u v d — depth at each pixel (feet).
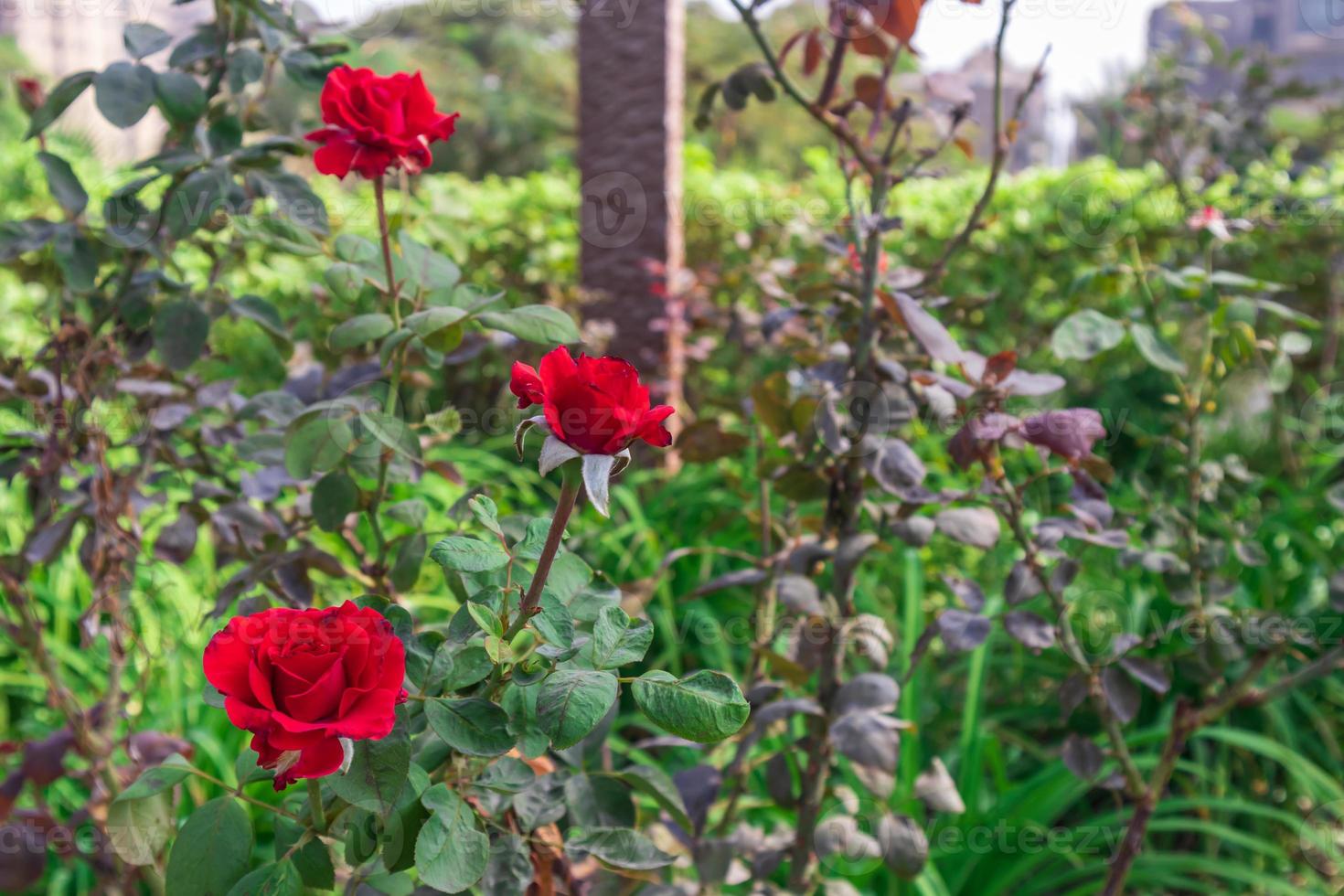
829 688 3.01
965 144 3.16
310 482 3.00
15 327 5.62
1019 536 2.88
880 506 3.07
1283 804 4.75
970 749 4.00
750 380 7.44
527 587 2.11
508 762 2.23
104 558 2.97
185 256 5.49
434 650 2.07
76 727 2.95
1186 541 3.38
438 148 23.02
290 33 2.74
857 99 3.26
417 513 2.72
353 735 1.71
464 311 2.43
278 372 6.66
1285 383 3.42
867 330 2.92
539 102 24.66
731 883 3.14
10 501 4.99
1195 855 4.45
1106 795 4.68
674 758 4.45
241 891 2.03
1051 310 7.48
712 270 6.93
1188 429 3.49
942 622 2.80
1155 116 7.02
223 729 4.05
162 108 2.59
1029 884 3.83
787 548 3.33
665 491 6.06
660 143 6.28
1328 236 7.16
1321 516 5.35
